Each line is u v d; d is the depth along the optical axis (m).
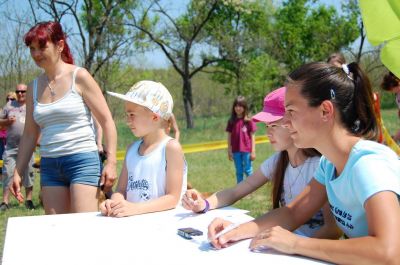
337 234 2.09
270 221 1.87
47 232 1.96
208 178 9.74
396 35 1.44
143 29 23.16
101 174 3.22
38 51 3.10
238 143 7.94
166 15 25.03
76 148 3.12
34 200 7.59
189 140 20.84
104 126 3.22
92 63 21.08
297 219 1.93
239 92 28.91
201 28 26.81
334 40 34.59
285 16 34.16
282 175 2.49
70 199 3.19
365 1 1.42
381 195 1.40
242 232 1.76
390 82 5.11
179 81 31.22
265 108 2.43
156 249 1.69
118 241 1.80
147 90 2.66
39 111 3.16
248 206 6.66
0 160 8.41
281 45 33.53
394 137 5.29
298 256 1.53
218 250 1.65
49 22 3.17
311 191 1.94
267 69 29.16
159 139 2.71
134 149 2.82
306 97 1.54
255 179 2.60
